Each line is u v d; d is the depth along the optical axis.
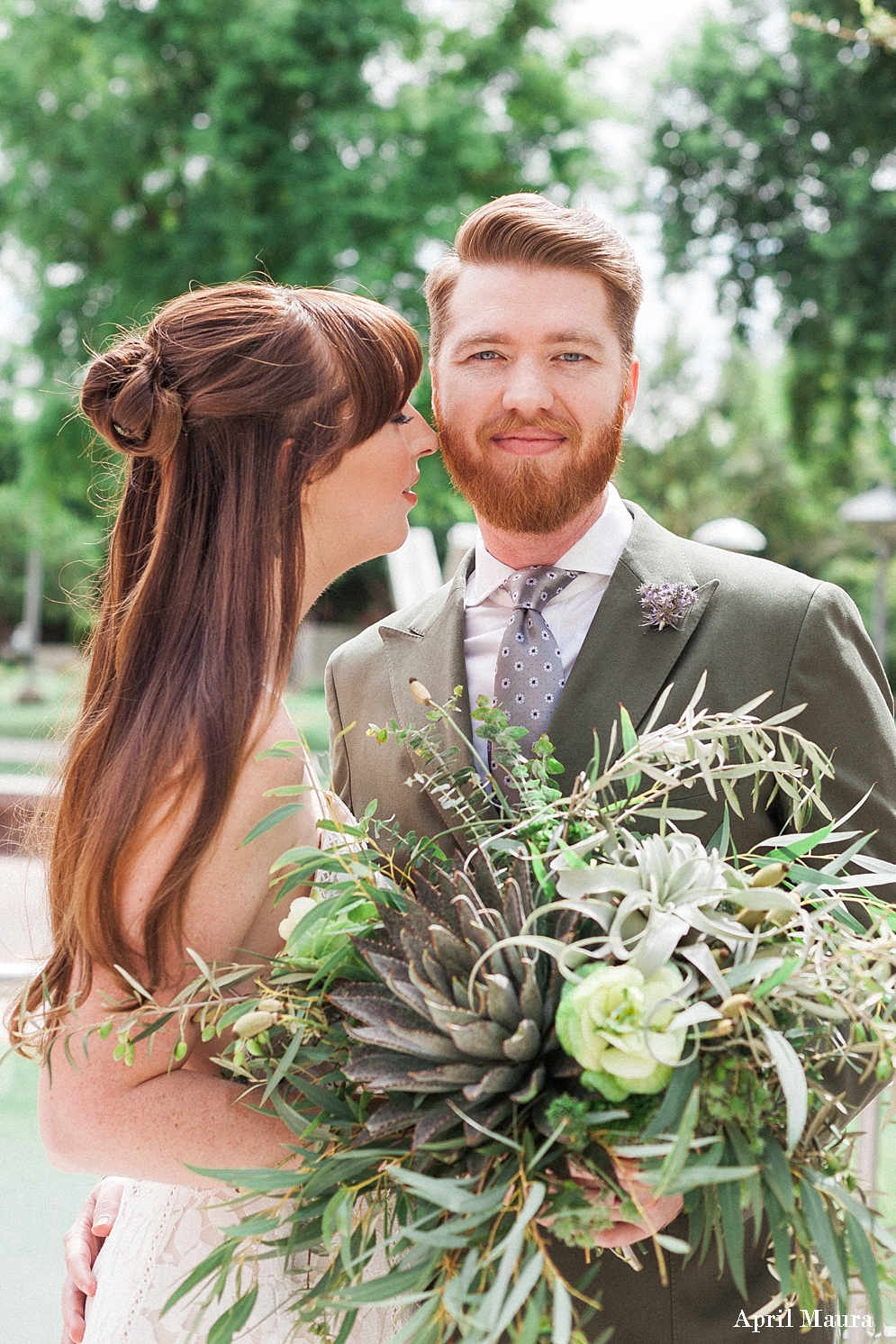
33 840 1.45
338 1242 1.34
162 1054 1.27
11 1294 2.75
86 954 1.25
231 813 1.27
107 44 9.66
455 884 1.21
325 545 1.45
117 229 10.60
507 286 1.61
